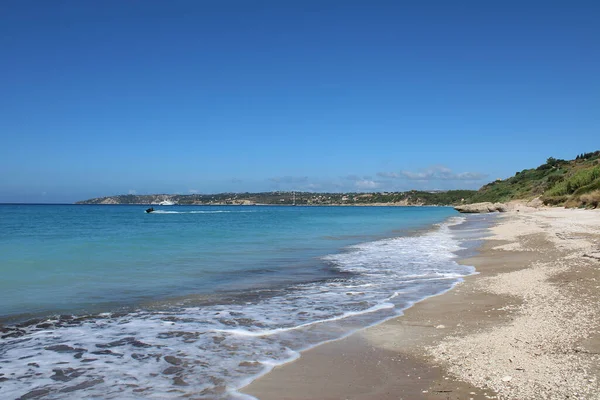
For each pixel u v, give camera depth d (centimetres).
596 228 2828
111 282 1389
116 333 838
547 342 689
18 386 588
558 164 13688
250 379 604
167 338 805
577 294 1034
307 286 1338
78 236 3322
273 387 574
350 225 5178
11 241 2841
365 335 811
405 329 844
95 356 709
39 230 4091
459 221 6062
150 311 1019
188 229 4300
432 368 621
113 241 2861
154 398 546
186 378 612
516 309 948
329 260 1941
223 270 1647
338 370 630
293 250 2352
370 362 661
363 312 998
